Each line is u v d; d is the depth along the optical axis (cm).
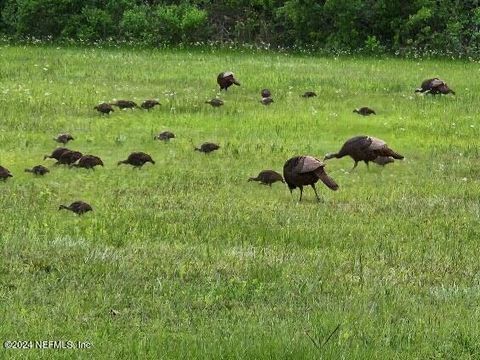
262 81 8725
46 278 3192
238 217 4181
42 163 5216
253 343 2608
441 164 5572
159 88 8119
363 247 3784
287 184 4638
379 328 2803
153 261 3453
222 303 3031
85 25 12838
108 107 6706
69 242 3622
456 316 2938
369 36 12656
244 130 6331
